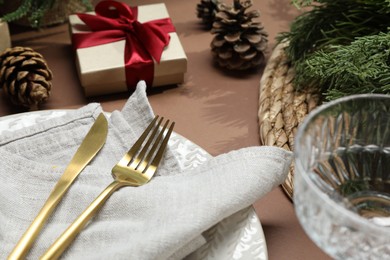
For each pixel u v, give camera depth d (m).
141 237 0.34
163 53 0.54
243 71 0.58
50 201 0.38
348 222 0.29
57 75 0.57
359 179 0.37
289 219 0.43
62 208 0.38
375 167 0.37
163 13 0.59
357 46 0.43
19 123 0.44
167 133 0.42
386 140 0.36
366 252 0.30
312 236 0.31
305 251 0.41
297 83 0.51
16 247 0.35
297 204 0.32
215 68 0.58
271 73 0.54
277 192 0.45
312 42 0.53
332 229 0.30
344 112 0.34
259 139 0.50
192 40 0.61
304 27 0.53
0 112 0.53
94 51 0.54
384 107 0.35
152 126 0.42
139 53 0.54
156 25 0.56
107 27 0.56
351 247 0.30
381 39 0.43
